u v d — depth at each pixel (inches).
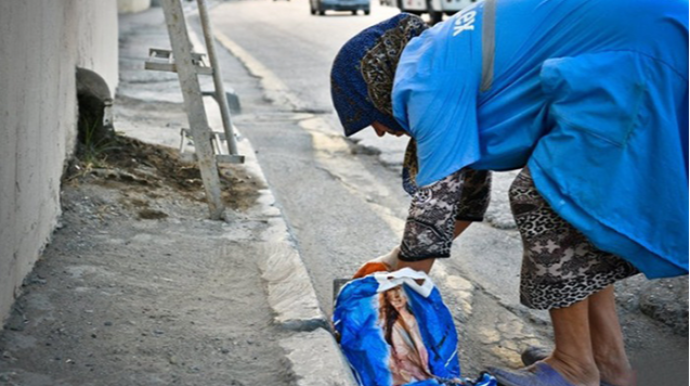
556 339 132.3
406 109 126.3
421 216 128.4
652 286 176.2
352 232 216.8
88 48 260.7
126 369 124.1
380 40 132.4
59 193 181.9
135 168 220.8
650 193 115.9
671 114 114.3
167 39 611.2
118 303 144.6
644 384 143.1
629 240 116.6
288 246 173.6
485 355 153.3
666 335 162.1
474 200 145.5
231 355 129.7
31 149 151.7
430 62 124.9
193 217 191.5
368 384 128.0
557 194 119.6
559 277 126.0
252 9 1254.9
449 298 174.4
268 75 501.0
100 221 183.3
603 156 116.5
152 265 162.2
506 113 124.5
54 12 180.5
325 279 184.7
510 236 212.5
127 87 372.2
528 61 122.2
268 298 149.4
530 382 131.4
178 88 371.6
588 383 130.5
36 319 136.6
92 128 229.0
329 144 314.7
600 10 118.6
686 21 115.6
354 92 133.8
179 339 133.8
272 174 271.1
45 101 166.1
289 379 122.9
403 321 131.0
